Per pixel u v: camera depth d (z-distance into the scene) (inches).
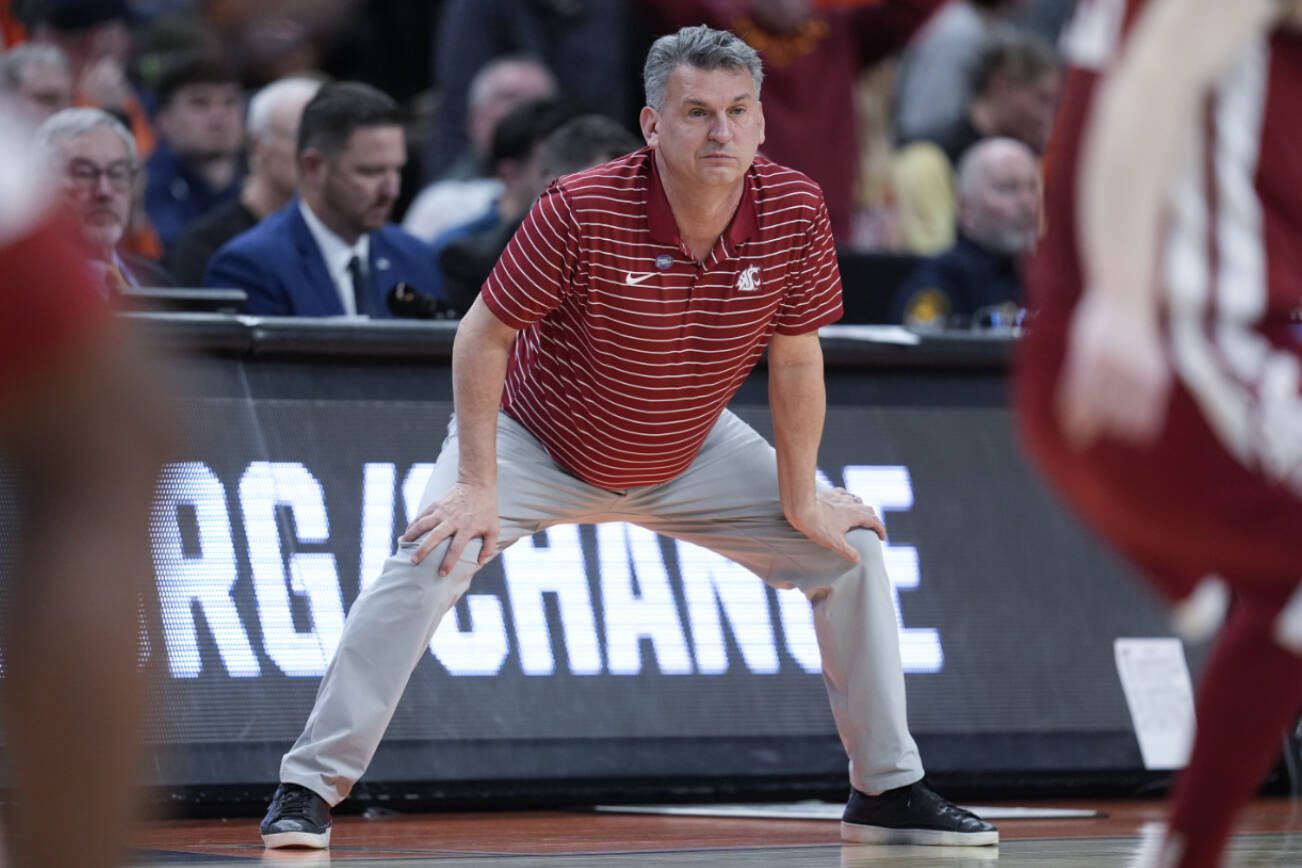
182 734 543.8
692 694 597.0
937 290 815.7
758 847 484.7
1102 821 561.6
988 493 642.2
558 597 592.1
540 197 474.3
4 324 163.3
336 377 590.6
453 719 574.2
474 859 449.7
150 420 170.2
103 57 853.8
